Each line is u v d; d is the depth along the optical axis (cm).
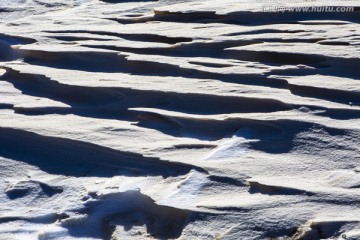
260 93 902
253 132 816
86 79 1028
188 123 859
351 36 1059
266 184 698
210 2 1401
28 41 1273
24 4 1644
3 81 1109
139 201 729
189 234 658
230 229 652
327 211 653
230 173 734
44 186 792
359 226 627
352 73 940
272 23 1207
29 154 873
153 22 1309
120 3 1546
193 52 1102
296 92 898
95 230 705
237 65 1001
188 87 943
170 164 768
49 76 1050
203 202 693
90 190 754
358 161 736
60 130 880
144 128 873
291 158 758
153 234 686
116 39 1210
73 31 1288
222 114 879
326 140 777
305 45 1038
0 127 905
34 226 723
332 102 857
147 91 948
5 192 793
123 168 799
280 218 652
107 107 956
